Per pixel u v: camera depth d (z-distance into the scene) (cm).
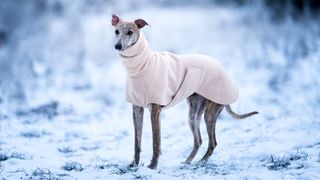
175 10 3388
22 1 1942
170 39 1992
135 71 563
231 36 1925
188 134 767
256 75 1256
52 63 1550
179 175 536
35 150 684
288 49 1369
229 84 610
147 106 576
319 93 972
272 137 692
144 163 614
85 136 779
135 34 565
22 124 861
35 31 1900
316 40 1427
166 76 568
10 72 1287
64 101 1070
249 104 945
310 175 496
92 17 2644
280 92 1030
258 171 532
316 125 730
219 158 621
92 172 553
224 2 3247
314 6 2025
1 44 1778
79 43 1788
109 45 1850
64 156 655
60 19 2142
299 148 619
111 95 1135
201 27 2311
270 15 2016
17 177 538
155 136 573
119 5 2275
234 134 742
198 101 625
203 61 606
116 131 813
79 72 1429
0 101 1048
